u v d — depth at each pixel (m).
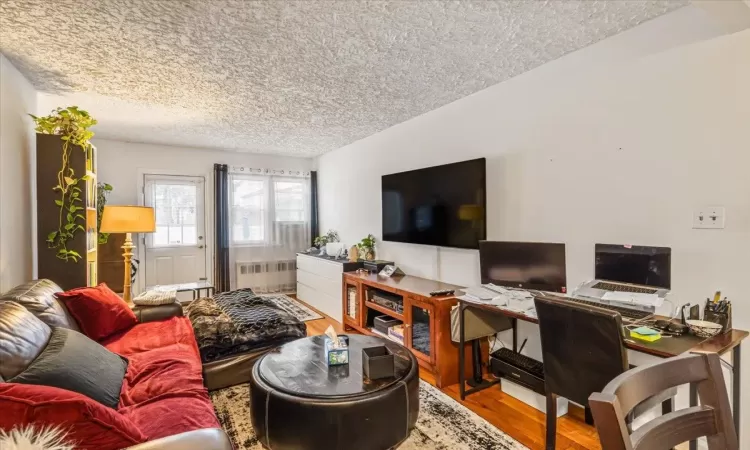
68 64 2.53
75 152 2.77
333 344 1.92
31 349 1.48
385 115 3.77
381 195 4.35
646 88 2.06
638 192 2.10
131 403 1.55
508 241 2.60
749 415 1.73
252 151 5.66
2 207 2.35
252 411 1.69
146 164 5.06
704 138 1.85
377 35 2.16
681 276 1.94
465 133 3.21
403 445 1.91
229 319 2.70
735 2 1.52
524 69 2.66
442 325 2.65
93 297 2.35
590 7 1.89
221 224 5.42
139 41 2.21
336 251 4.93
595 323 1.57
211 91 3.08
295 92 3.11
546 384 1.82
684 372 0.85
